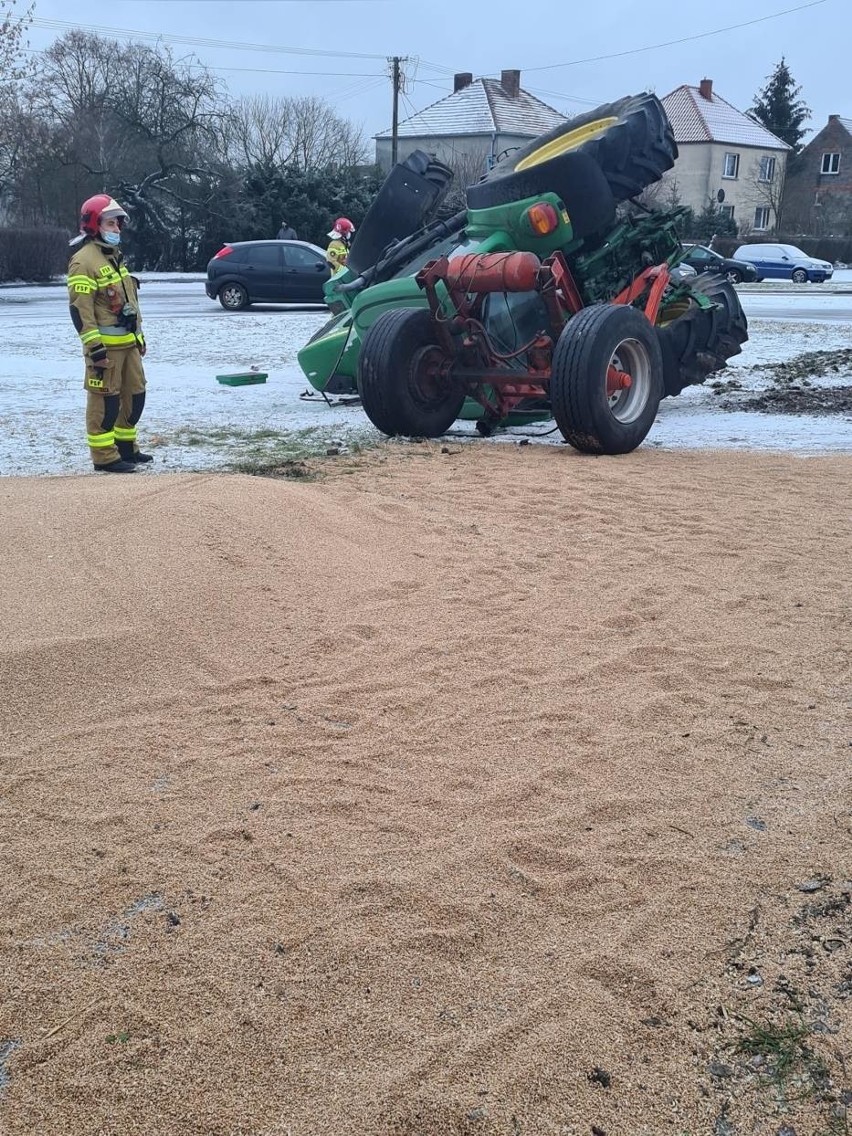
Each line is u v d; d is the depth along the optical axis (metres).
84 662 3.98
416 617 4.70
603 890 2.79
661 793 3.27
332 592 4.88
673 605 4.90
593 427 8.23
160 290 35.66
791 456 8.53
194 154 51.78
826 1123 2.10
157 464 8.30
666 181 63.41
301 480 7.48
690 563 5.54
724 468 7.94
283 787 3.28
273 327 20.92
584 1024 2.33
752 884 2.83
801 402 11.73
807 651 4.38
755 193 71.00
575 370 8.12
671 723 3.73
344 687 3.98
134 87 51.91
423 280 8.80
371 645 4.38
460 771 3.39
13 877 2.82
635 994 2.42
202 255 50.31
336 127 61.47
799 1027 2.33
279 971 2.48
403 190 11.35
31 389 12.58
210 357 16.36
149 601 4.44
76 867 2.86
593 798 3.24
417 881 2.81
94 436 7.89
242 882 2.80
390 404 9.13
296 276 26.44
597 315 8.23
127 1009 2.36
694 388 13.07
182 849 2.95
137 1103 2.13
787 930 2.65
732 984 2.46
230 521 5.27
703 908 2.73
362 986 2.44
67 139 47.91
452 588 5.09
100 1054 2.24
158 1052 2.25
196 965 2.50
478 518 6.37
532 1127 2.09
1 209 48.22
